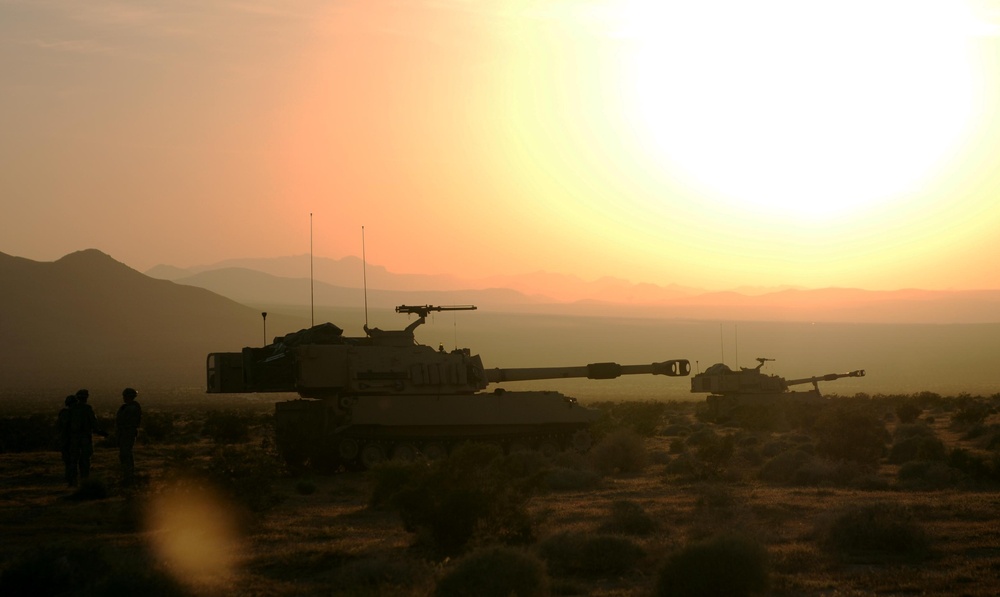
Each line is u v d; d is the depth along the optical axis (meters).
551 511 23.44
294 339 38.84
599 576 16.42
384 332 39.47
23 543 20.02
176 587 14.57
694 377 77.31
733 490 27.91
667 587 14.45
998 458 30.00
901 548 18.12
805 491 27.59
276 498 22.91
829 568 16.75
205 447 47.22
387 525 22.31
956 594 14.68
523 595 13.90
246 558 17.83
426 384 38.22
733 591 14.19
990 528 20.41
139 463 39.31
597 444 38.75
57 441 53.38
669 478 31.92
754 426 61.12
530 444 40.16
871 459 36.03
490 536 18.70
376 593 14.20
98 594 14.16
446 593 13.88
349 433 36.97
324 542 19.92
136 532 21.47
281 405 38.59
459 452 19.27
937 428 59.25
